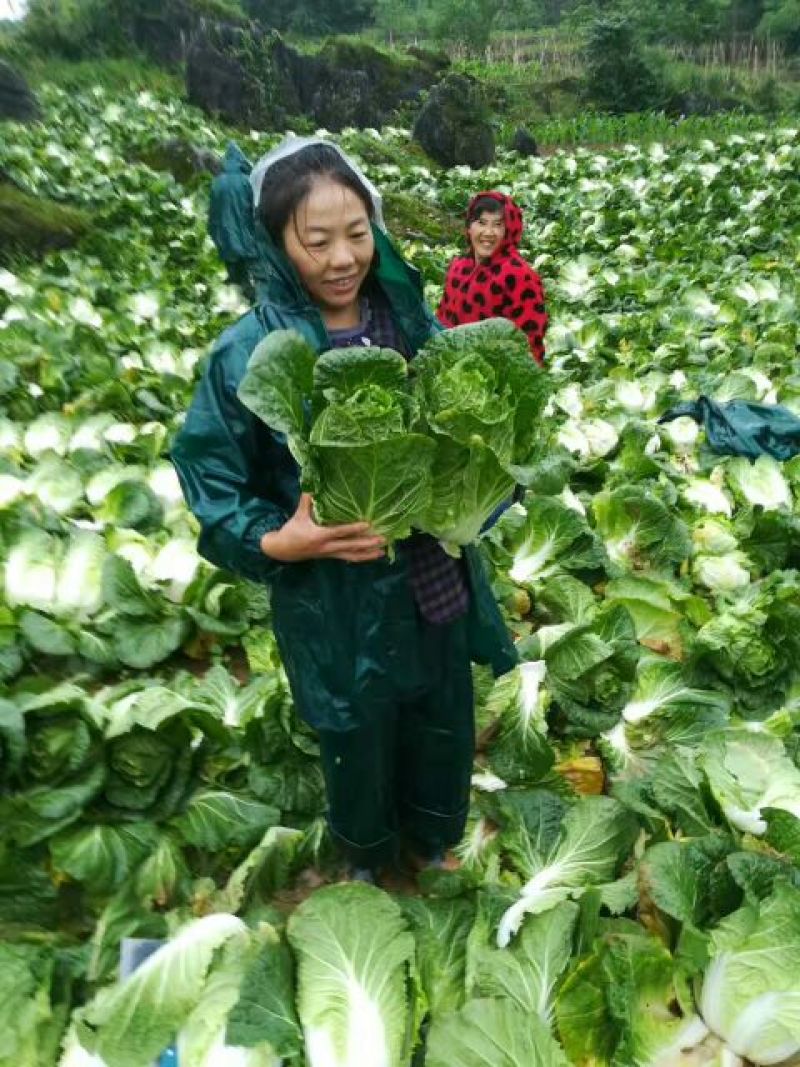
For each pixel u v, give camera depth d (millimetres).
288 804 3457
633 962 2533
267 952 2564
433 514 2459
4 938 2973
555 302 11398
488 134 23422
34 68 28234
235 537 2406
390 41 48688
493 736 3920
